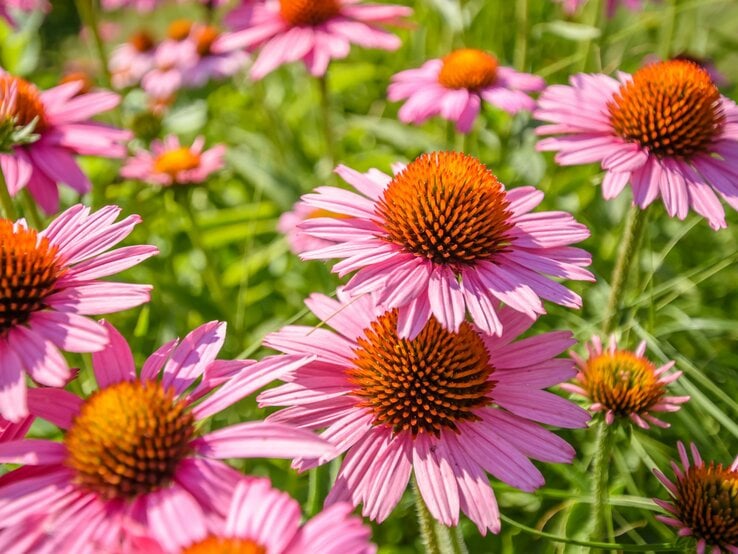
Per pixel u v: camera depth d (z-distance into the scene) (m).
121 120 0.60
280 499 0.24
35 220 0.40
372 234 0.31
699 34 0.63
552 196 0.49
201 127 0.66
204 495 0.25
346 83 0.65
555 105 0.39
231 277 0.52
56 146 0.40
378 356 0.30
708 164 0.37
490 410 0.30
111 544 0.24
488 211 0.30
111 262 0.29
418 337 0.30
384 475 0.29
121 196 0.55
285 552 0.23
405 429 0.29
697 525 0.30
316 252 0.30
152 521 0.24
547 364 0.31
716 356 0.43
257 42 0.51
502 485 0.37
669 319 0.45
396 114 0.66
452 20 0.53
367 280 0.29
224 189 0.62
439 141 0.56
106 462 0.25
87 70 0.79
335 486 0.29
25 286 0.27
